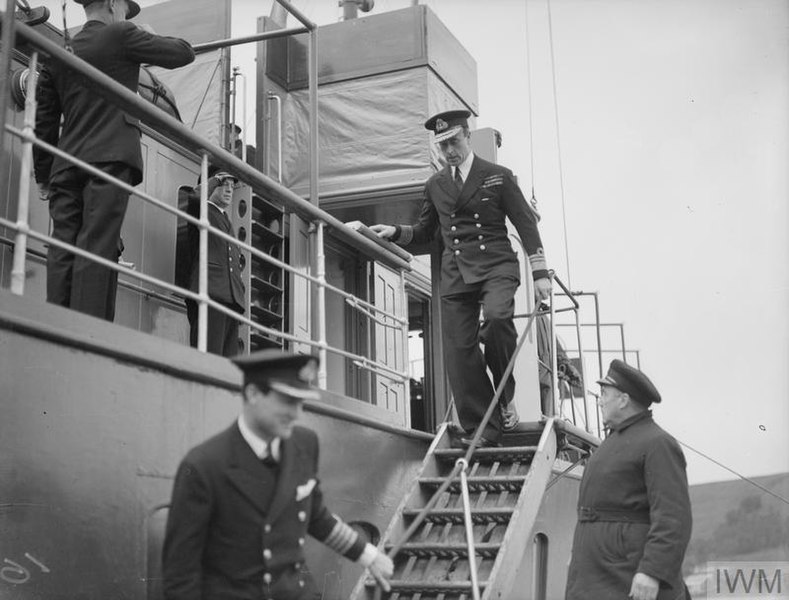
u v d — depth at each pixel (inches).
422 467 259.6
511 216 277.7
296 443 154.3
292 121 374.9
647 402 217.5
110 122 216.2
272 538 146.6
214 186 288.4
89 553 164.6
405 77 365.4
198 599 139.7
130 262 282.7
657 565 195.8
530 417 344.5
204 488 141.6
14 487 152.9
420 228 291.4
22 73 246.7
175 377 188.2
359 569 249.1
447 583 214.4
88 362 169.0
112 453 171.5
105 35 221.5
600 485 211.9
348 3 420.2
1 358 153.3
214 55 364.2
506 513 235.6
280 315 340.5
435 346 365.1
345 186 363.3
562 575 353.1
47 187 230.8
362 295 393.7
